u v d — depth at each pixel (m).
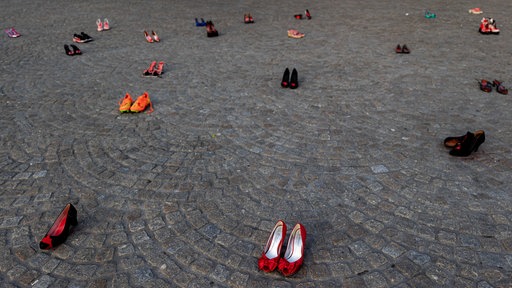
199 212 3.88
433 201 3.95
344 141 5.20
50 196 4.17
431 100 6.50
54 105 6.58
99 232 3.64
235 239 3.53
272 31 12.07
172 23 13.40
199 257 3.34
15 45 10.65
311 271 3.18
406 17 13.94
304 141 5.23
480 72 7.89
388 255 3.30
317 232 3.59
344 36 11.27
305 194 4.12
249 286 3.05
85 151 5.07
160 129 5.67
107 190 4.25
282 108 6.30
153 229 3.67
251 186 4.28
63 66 8.82
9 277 3.17
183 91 7.16
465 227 3.58
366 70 8.17
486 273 3.09
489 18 12.31
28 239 3.57
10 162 4.84
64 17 14.45
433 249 3.35
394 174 4.43
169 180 4.42
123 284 3.09
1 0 18.12
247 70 8.34
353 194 4.10
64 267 3.26
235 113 6.15
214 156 4.91
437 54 9.27
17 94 7.10
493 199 3.95
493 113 5.94
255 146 5.13
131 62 9.08
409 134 5.35
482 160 4.65
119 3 17.55
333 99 6.64
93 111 6.32
